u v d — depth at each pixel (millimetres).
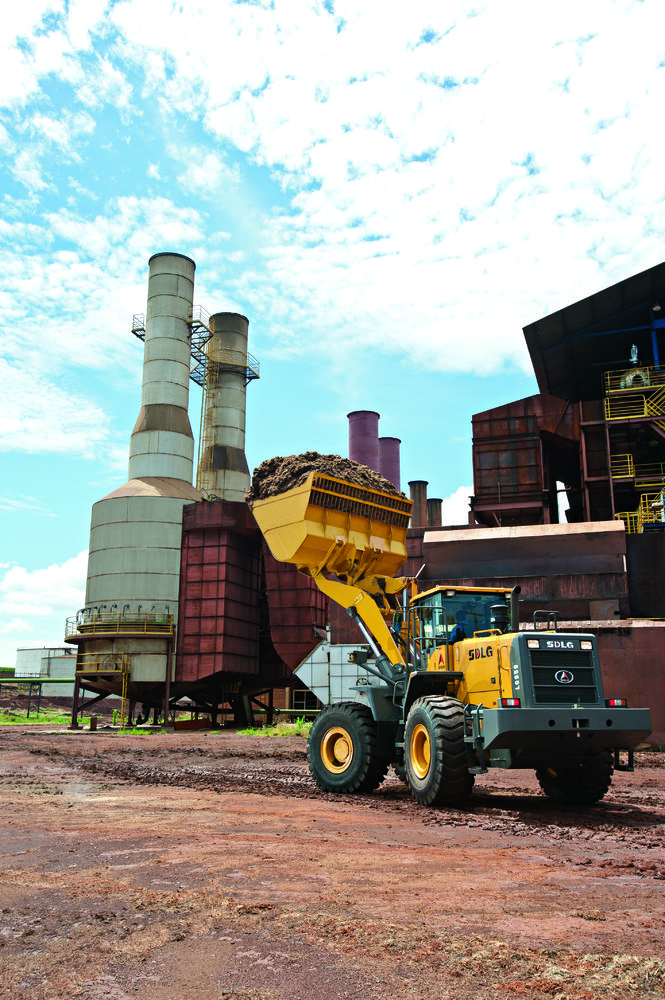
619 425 39094
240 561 53594
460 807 11898
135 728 48375
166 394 58688
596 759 11961
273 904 6098
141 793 13906
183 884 6809
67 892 6559
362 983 4516
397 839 9117
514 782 16406
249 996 4336
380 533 16109
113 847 8562
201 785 15188
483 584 29438
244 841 8883
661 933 5430
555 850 8508
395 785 15180
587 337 43094
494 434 42656
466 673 12406
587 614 28156
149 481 55875
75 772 18266
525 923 5645
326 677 41469
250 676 54312
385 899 6297
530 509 41781
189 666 50531
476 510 41906
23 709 98125
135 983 4547
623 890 6660
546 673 11297
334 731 14367
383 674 14398
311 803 12398
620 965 4766
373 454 62094
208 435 68625
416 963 4824
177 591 52031
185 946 5156
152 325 60281
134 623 50938
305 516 15125
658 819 10984
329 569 15617
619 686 25672
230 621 51312
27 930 5516
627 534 29391
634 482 38375
